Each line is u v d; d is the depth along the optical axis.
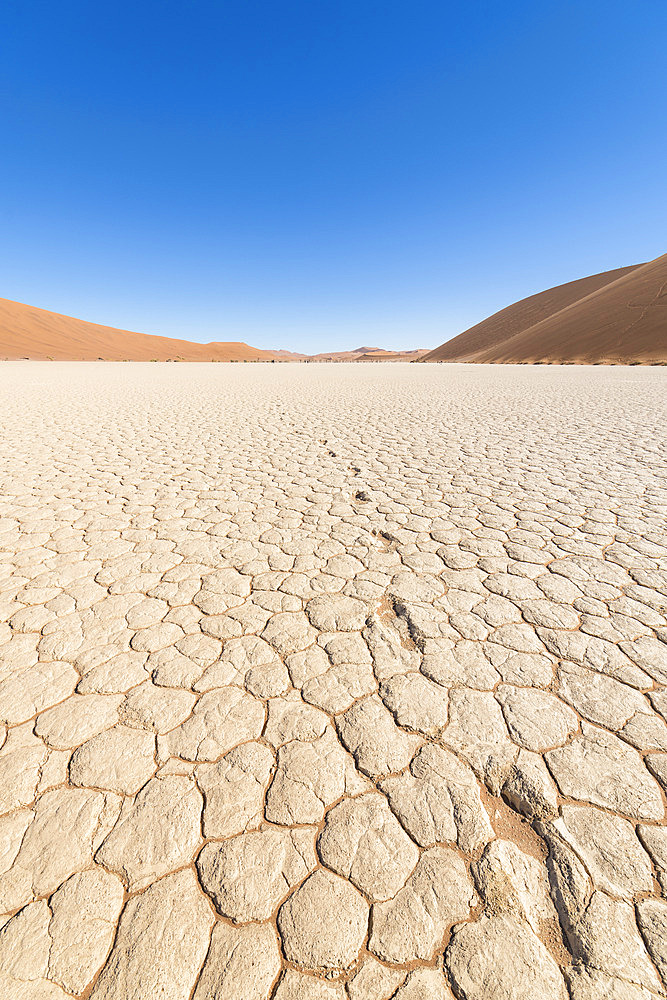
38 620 2.45
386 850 1.32
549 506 4.22
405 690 1.94
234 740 1.69
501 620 2.45
